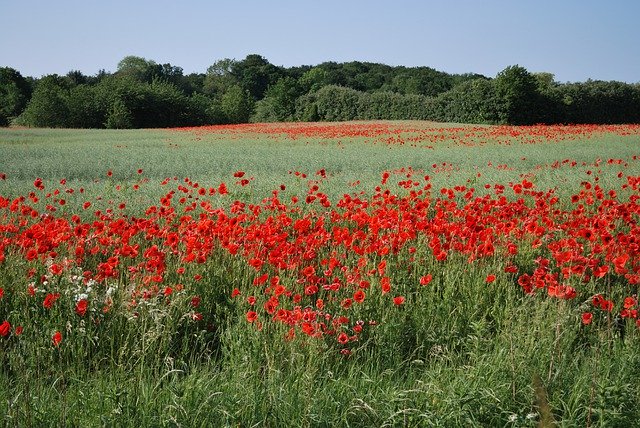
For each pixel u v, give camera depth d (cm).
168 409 383
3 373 452
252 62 14350
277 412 391
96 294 536
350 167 1853
